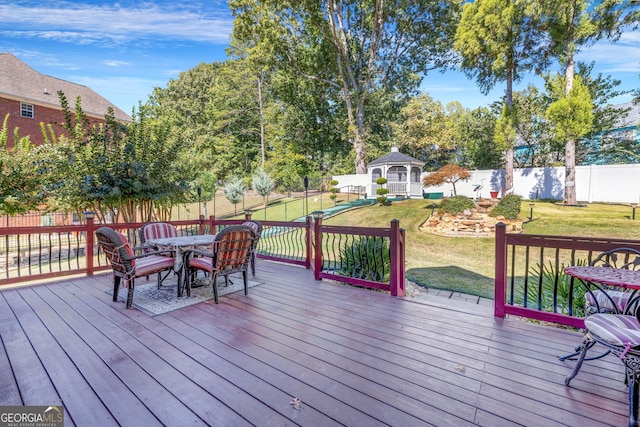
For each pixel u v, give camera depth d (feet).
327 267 19.02
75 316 11.70
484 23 46.26
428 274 22.34
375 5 64.18
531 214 35.70
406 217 42.24
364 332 10.27
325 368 8.02
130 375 7.69
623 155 62.03
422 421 6.07
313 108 85.87
